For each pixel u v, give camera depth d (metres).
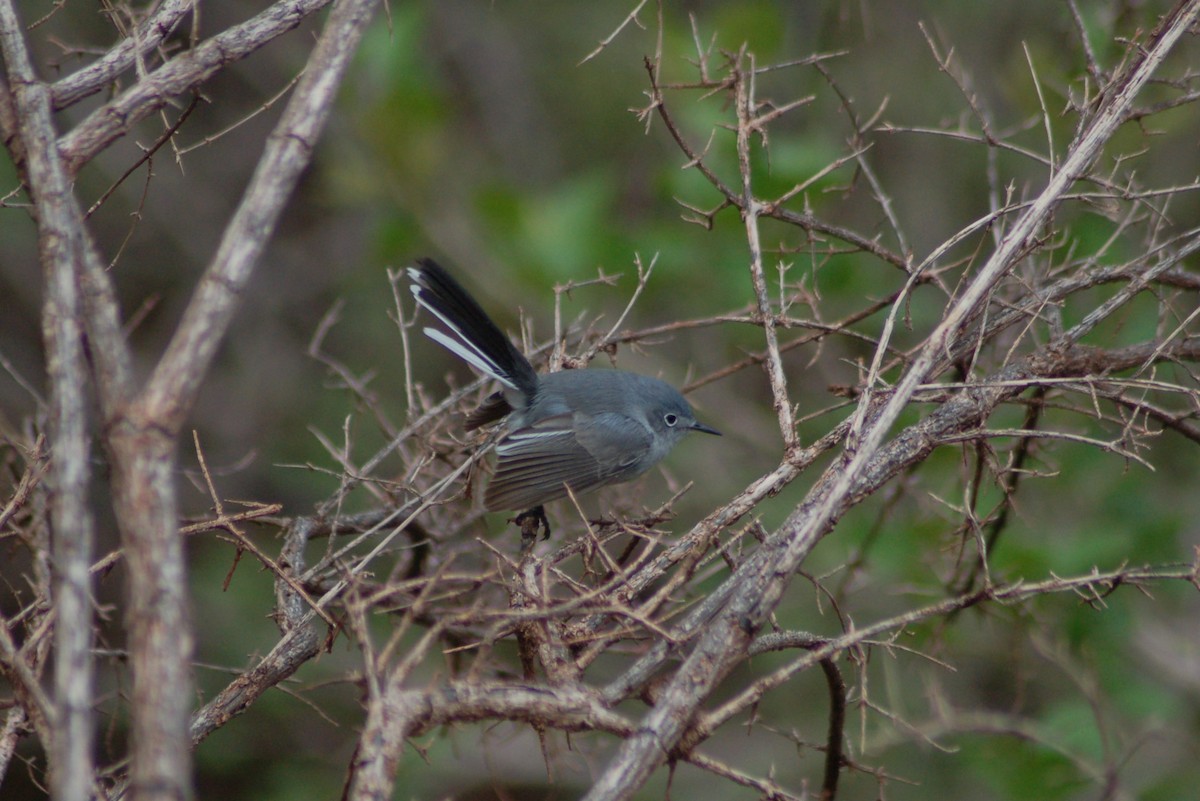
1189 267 11.62
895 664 11.84
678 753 4.71
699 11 15.02
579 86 17.81
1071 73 10.41
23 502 6.45
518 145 17.42
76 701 3.51
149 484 3.78
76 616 3.63
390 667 9.84
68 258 4.32
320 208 17.41
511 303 12.79
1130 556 10.77
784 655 12.76
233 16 16.80
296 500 15.67
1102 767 9.56
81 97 5.58
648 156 17.28
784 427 6.54
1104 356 7.33
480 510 8.57
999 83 12.00
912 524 10.30
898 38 14.81
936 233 14.20
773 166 11.47
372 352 16.61
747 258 11.92
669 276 12.41
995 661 11.37
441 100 13.45
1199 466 12.57
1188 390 5.80
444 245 13.20
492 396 9.63
